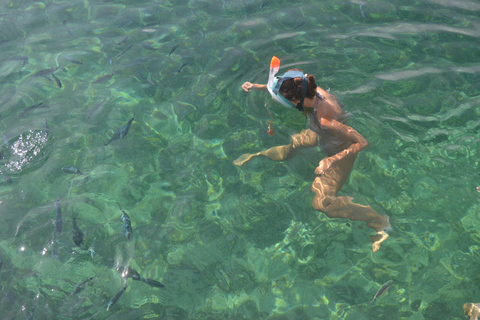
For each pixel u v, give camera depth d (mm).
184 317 3152
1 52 6051
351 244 3523
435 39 5707
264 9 6668
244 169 4219
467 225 3572
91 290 3307
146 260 3521
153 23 6555
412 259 3385
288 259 3480
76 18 6805
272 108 4727
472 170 3969
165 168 4324
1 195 4062
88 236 3691
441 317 3035
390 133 4305
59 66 5738
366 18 6242
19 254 3553
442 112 4551
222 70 5426
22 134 4656
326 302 3189
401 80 4984
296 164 4160
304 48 5641
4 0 7379
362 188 3867
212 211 3898
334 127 3803
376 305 3139
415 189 3850
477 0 6500
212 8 6836
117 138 4543
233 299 3258
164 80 5402
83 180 4199
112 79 5477
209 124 4734
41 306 3203
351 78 5008
